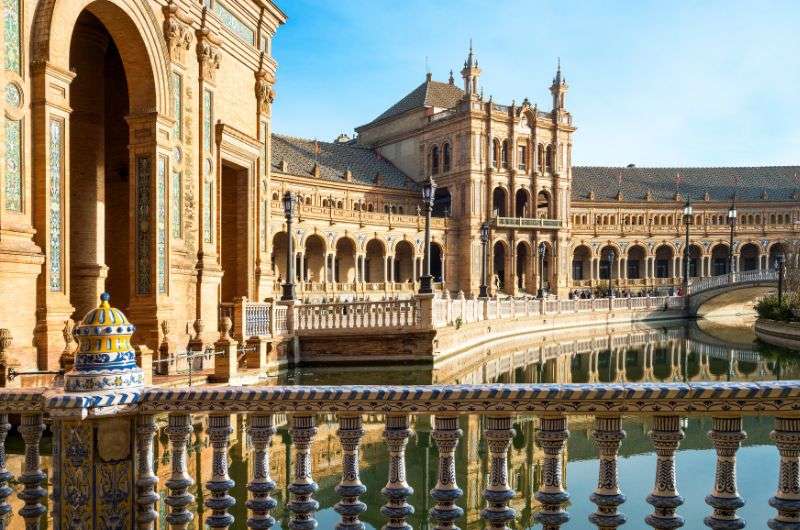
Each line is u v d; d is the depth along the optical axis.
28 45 14.00
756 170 104.19
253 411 4.83
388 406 4.66
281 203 57.47
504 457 4.68
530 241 81.06
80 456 4.82
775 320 41.88
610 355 30.64
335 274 69.00
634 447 11.56
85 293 19.02
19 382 12.70
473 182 76.38
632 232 93.62
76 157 19.41
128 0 17.19
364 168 81.25
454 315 29.72
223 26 22.97
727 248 97.44
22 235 13.61
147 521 5.00
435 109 83.12
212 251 21.83
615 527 4.51
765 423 13.17
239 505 8.23
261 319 21.70
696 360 28.84
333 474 9.62
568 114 85.12
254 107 26.28
